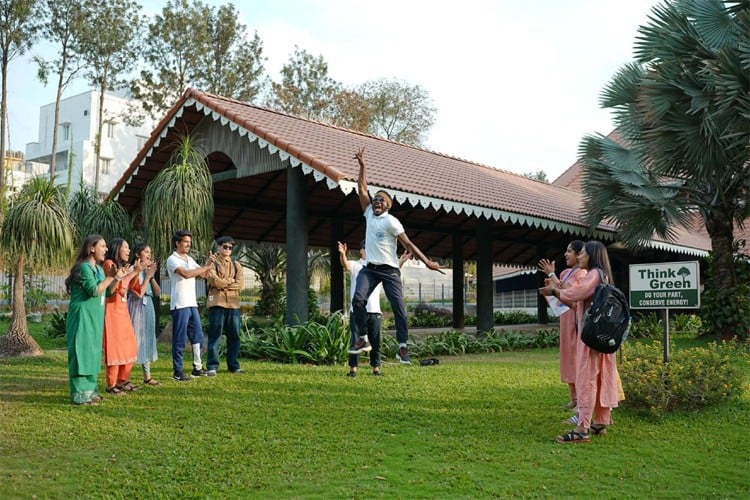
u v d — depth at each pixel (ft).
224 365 32.91
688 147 44.55
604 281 18.92
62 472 15.56
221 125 46.26
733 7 43.57
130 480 15.08
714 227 51.96
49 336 50.34
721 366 24.68
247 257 85.66
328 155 40.75
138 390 25.36
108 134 164.96
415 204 40.06
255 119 44.52
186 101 45.78
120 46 114.93
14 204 37.83
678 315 67.21
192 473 15.65
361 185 31.12
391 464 16.57
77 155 158.61
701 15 45.06
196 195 41.09
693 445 19.08
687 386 22.59
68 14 110.52
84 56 113.60
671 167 47.55
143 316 26.43
